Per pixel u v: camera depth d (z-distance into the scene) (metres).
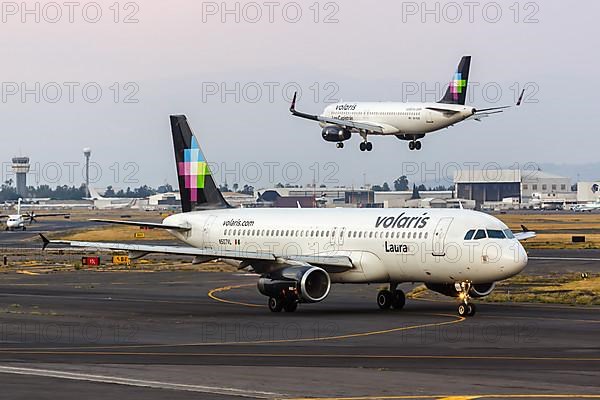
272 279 175.38
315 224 191.38
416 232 172.25
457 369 105.19
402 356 116.81
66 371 104.06
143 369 105.62
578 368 105.75
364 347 126.69
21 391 90.75
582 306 184.12
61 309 183.12
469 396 88.56
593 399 87.06
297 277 172.25
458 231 167.00
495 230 165.88
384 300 182.50
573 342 130.25
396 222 177.25
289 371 103.81
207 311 180.50
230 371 104.00
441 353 119.75
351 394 89.69
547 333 140.62
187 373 102.50
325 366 107.94
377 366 107.88
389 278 179.50
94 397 87.62
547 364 109.00
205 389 92.19
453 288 180.62
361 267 180.00
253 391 91.12
